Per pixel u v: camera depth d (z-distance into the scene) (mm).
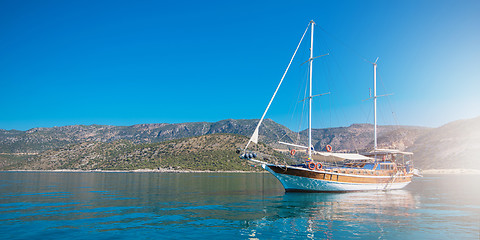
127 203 29281
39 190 44406
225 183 66625
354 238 15914
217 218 21172
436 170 149375
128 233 16734
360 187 42062
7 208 25406
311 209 25562
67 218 20984
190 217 21531
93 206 27016
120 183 65875
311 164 37938
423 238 15961
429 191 45406
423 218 21562
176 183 66438
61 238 15594
